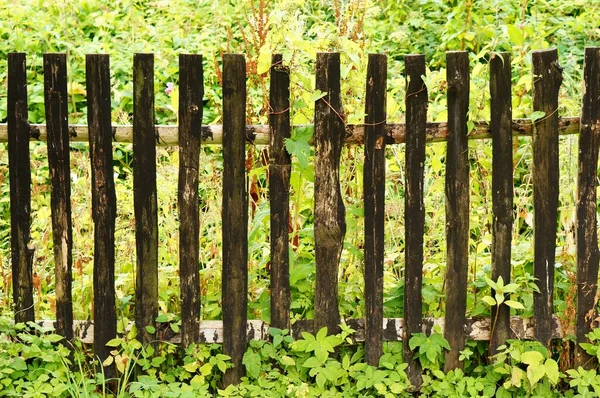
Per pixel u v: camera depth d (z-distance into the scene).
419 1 7.50
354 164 4.00
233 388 3.76
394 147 4.49
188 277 3.78
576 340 3.83
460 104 3.63
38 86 6.57
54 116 3.64
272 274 3.78
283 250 3.76
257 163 4.18
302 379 3.82
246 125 3.67
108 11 7.94
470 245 4.43
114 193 3.72
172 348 3.83
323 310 3.82
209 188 4.49
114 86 6.14
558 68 3.60
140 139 3.65
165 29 7.40
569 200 4.16
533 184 3.71
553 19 6.81
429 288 3.94
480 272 4.09
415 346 3.76
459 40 6.86
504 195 3.71
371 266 3.77
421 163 3.67
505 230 3.74
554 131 3.65
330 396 3.71
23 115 3.65
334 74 3.59
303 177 3.91
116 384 3.84
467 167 3.69
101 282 3.78
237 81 3.60
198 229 3.74
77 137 3.69
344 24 4.30
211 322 3.84
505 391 3.77
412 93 3.62
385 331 3.84
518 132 3.68
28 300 3.82
